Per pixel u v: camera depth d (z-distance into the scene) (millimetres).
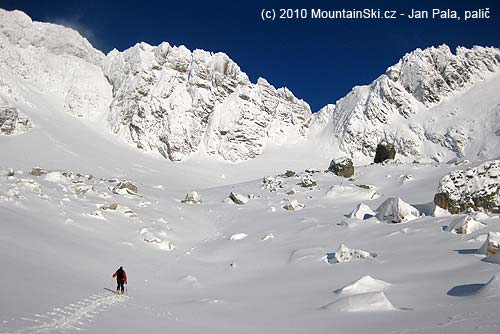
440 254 20641
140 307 14547
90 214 32094
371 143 139875
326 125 160125
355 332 10734
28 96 116562
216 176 117250
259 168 129500
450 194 32344
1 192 28453
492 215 29156
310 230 33094
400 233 27203
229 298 17953
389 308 13102
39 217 26781
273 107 155625
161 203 46438
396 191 48000
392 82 147000
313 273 21453
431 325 10320
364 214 34312
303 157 140750
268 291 18953
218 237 36031
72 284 15688
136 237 30812
